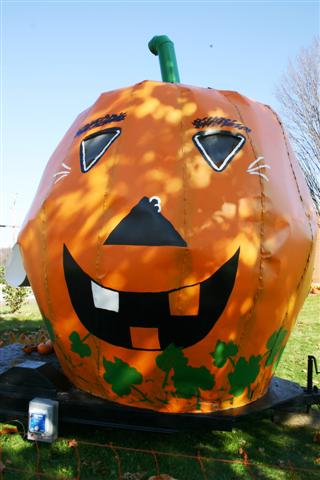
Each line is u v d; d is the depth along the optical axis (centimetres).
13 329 959
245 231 358
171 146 378
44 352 508
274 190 382
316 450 402
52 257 387
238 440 417
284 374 628
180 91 413
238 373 377
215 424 362
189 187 362
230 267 352
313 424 455
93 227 368
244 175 375
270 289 368
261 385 404
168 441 407
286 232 376
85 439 403
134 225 357
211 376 370
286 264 374
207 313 356
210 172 369
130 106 409
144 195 362
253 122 412
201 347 362
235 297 357
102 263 361
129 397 382
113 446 391
